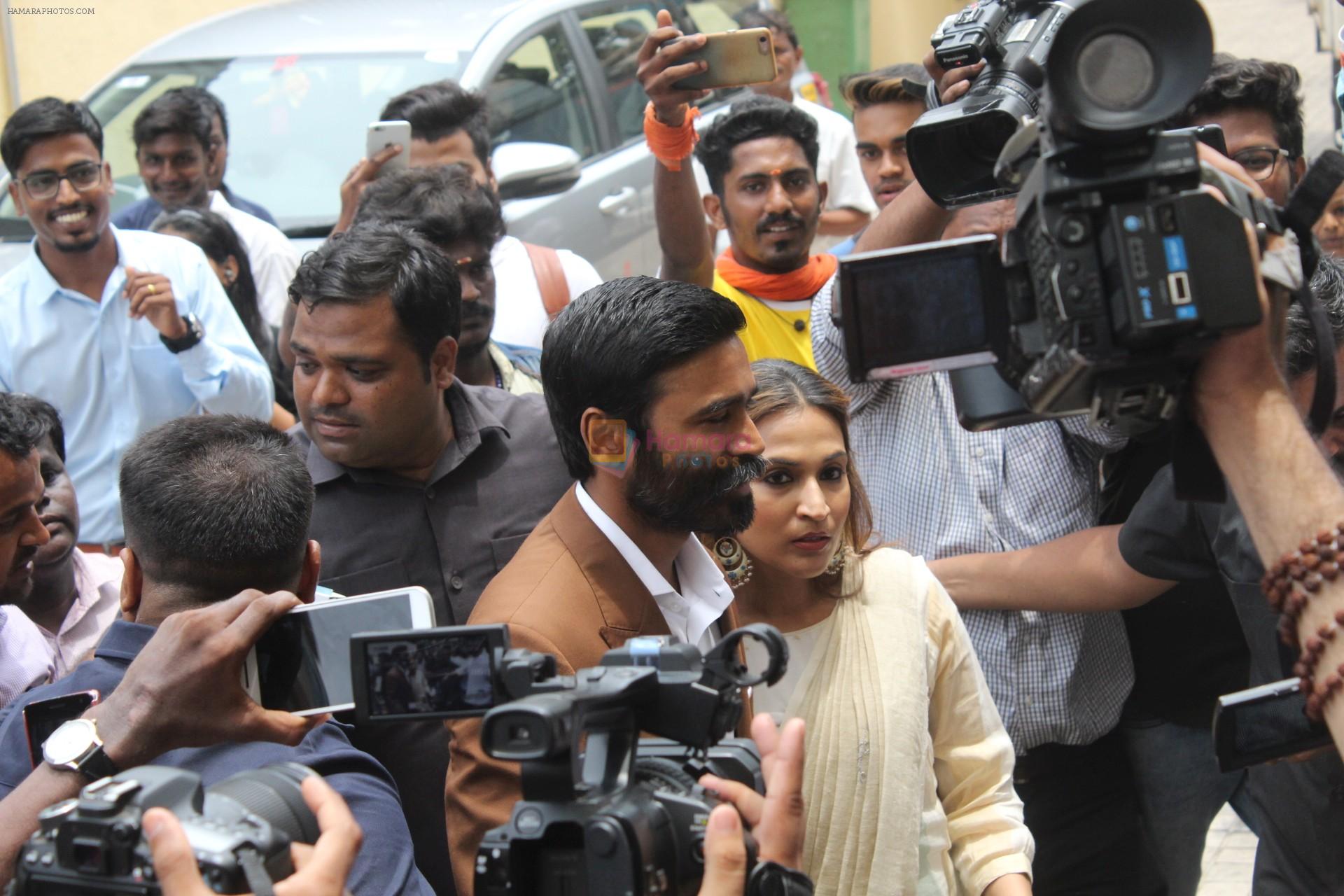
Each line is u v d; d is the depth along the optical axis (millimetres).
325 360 2604
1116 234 1385
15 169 4051
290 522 1931
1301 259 1547
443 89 4477
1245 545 2402
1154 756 3135
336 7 6555
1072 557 2826
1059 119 1393
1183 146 1404
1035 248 1481
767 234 3842
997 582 2893
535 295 4234
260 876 1319
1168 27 1396
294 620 1740
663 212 3555
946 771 2514
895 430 3066
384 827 1829
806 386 2438
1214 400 1449
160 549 1893
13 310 4156
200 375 4043
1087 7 1380
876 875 2303
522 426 2865
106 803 1349
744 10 7488
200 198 5211
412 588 1723
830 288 3068
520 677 1516
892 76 4359
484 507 2756
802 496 2375
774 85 6410
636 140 6441
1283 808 2402
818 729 2373
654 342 2045
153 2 7758
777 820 1474
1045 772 3051
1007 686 2953
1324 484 1400
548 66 6199
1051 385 1472
